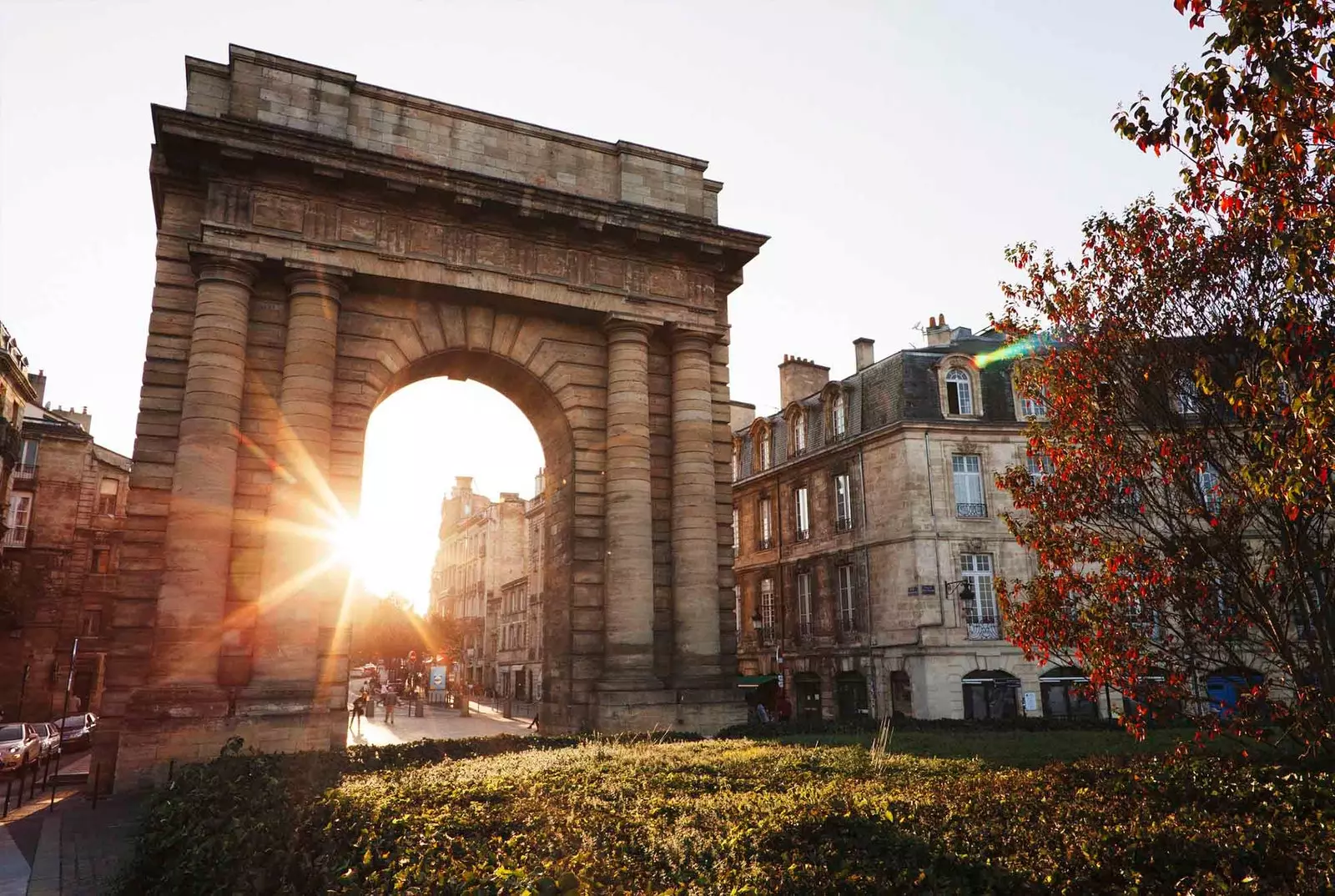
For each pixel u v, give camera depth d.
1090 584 11.66
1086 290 12.07
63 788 23.19
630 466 25.77
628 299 26.70
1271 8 6.99
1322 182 8.03
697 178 29.16
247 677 21.19
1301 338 7.97
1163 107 7.96
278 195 23.17
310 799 10.66
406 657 103.75
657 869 6.66
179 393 22.16
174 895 9.73
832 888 5.77
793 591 43.88
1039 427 12.91
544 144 27.33
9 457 48.50
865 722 24.52
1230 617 11.03
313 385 22.59
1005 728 23.64
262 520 22.16
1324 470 7.57
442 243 24.77
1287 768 10.16
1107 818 7.74
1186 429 11.13
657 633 25.95
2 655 50.75
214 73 23.75
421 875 6.50
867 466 38.66
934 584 35.25
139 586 20.94
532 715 52.75
